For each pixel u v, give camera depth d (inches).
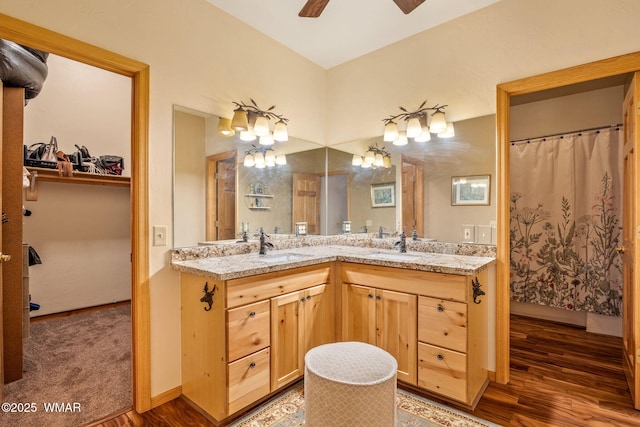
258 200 99.3
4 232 83.8
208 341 69.4
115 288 161.2
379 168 110.4
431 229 99.0
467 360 70.1
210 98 86.2
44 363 95.3
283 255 96.3
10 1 56.6
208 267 70.6
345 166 118.9
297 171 112.1
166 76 77.2
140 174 72.9
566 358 99.2
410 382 78.6
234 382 66.2
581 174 125.7
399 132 104.6
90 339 114.0
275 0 84.7
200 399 72.1
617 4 70.9
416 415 70.0
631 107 76.3
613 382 84.4
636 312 72.3
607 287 119.9
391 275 81.9
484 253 87.8
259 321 71.4
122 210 163.9
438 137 96.9
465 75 91.2
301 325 82.0
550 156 131.8
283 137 101.0
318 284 87.6
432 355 74.8
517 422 67.8
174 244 78.4
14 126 85.2
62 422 68.4
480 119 89.0
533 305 138.3
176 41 79.0
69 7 62.6
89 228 154.0
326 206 123.1
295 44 106.3
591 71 73.6
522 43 82.2
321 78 122.0
